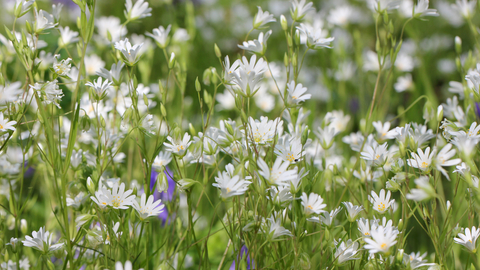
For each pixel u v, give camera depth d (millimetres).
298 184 1214
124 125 1247
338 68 2092
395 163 1251
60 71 1231
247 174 1238
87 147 1409
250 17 3367
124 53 1231
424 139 1247
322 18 2834
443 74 2783
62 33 1365
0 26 2084
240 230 1224
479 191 1181
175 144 1238
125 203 1212
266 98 1876
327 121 1346
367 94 2346
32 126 1350
